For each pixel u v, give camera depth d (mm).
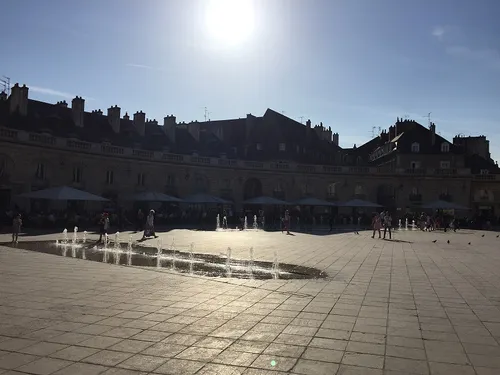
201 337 7246
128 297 10102
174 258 17953
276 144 69750
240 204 60281
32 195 35906
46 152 42219
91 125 52625
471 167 72750
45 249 20000
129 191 49938
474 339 7391
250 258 18625
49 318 8203
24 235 27156
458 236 37156
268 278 13352
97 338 7090
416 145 68688
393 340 7273
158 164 52781
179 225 45594
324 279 13352
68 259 16391
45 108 49438
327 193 65125
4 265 14602
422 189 65188
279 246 24438
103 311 8789
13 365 5879
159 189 53094
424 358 6438
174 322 8102
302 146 72188
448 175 64562
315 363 6168
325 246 24875
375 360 6324
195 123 65625
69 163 44312
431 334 7656
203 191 57938
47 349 6535
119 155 48750
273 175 62688
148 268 14695
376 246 25406
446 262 18078
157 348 6672
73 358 6184
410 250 23344
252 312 8961
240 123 75188
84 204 45719
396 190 65312
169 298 10078
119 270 14016
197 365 6020
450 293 11359
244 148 70500
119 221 36156
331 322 8312
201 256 18922
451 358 6453
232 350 6648
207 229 41062
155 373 5715
